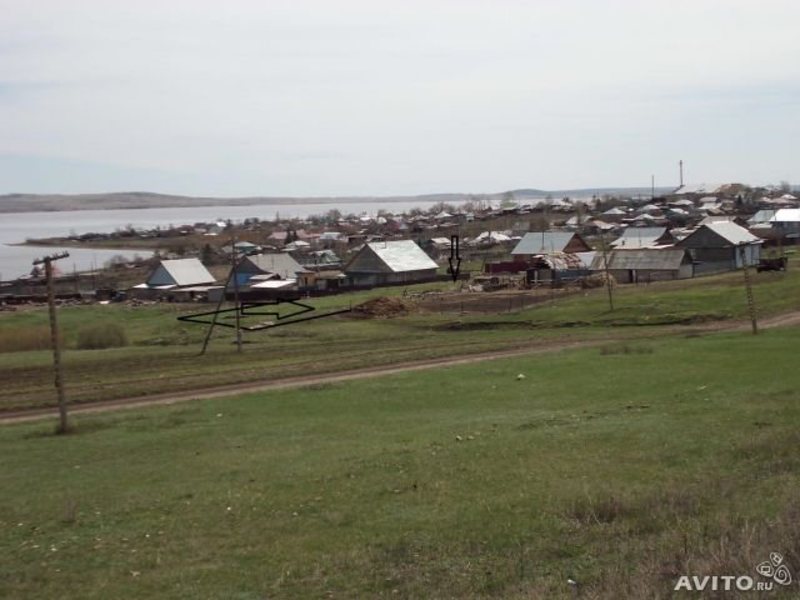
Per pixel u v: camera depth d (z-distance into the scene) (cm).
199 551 1433
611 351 4044
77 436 2659
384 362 4216
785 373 3086
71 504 1781
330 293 9375
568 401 2823
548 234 11175
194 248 17850
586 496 1566
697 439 2036
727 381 2981
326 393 3281
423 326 6116
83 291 11188
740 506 1405
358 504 1662
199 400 3325
